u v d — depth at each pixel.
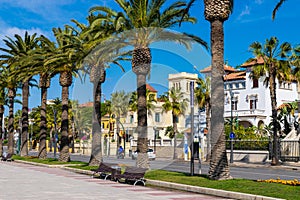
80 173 22.69
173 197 12.41
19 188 14.75
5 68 41.50
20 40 39.25
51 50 29.73
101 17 21.62
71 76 31.25
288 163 33.81
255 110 57.66
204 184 14.34
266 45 33.53
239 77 62.38
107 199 11.78
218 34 16.22
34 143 90.44
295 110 50.56
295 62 34.38
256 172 25.77
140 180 16.11
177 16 20.83
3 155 40.78
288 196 11.35
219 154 15.55
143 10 20.08
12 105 47.72
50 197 12.18
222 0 16.14
